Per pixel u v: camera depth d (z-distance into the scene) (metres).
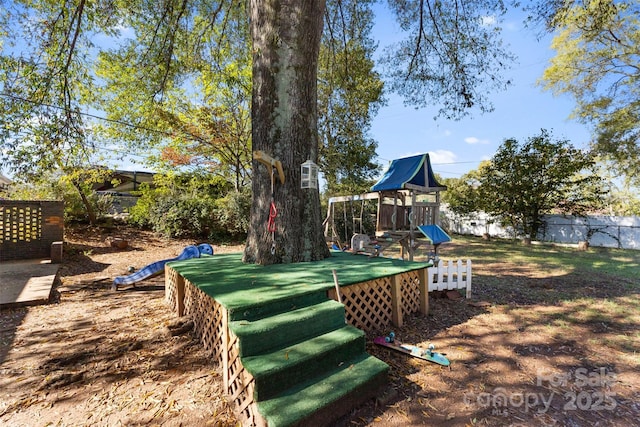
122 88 10.09
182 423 2.01
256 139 4.60
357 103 14.12
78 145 6.63
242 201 11.76
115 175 15.38
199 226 11.55
